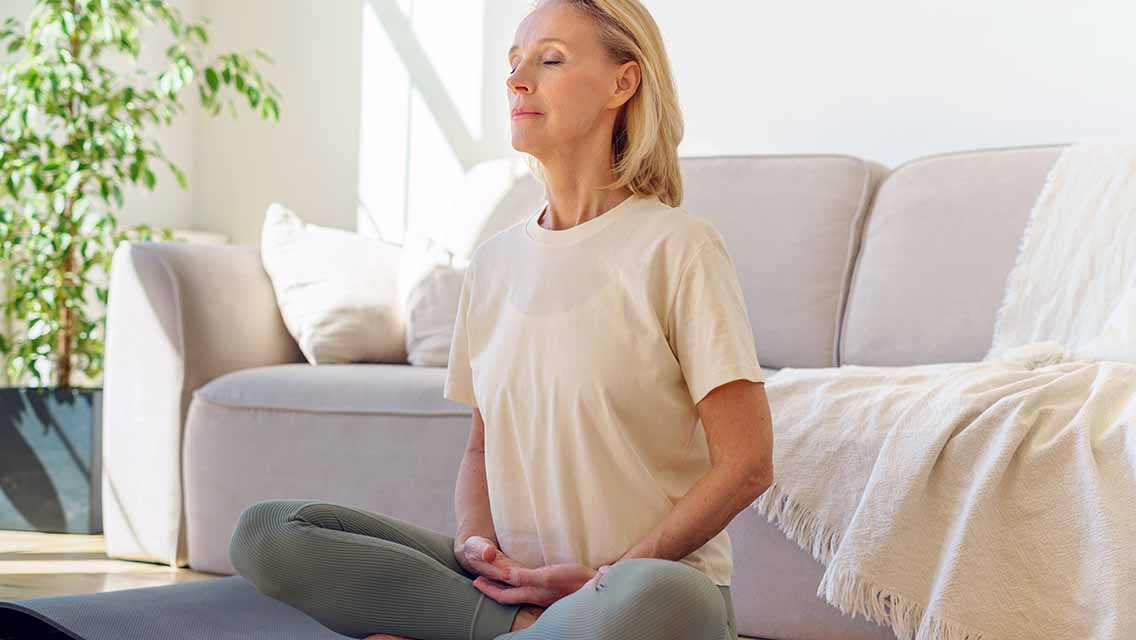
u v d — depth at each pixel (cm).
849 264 304
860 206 307
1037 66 324
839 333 301
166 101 422
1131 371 213
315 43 419
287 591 144
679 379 139
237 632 141
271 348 314
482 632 139
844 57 347
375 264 327
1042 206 279
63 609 140
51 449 329
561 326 140
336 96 416
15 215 353
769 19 356
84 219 354
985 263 282
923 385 222
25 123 336
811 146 352
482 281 153
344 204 416
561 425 139
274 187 425
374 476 271
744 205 315
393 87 408
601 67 142
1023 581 196
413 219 405
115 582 271
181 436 290
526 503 146
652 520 138
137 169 353
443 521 265
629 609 117
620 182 144
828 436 220
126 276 297
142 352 295
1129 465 194
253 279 316
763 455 134
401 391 272
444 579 143
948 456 205
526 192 342
